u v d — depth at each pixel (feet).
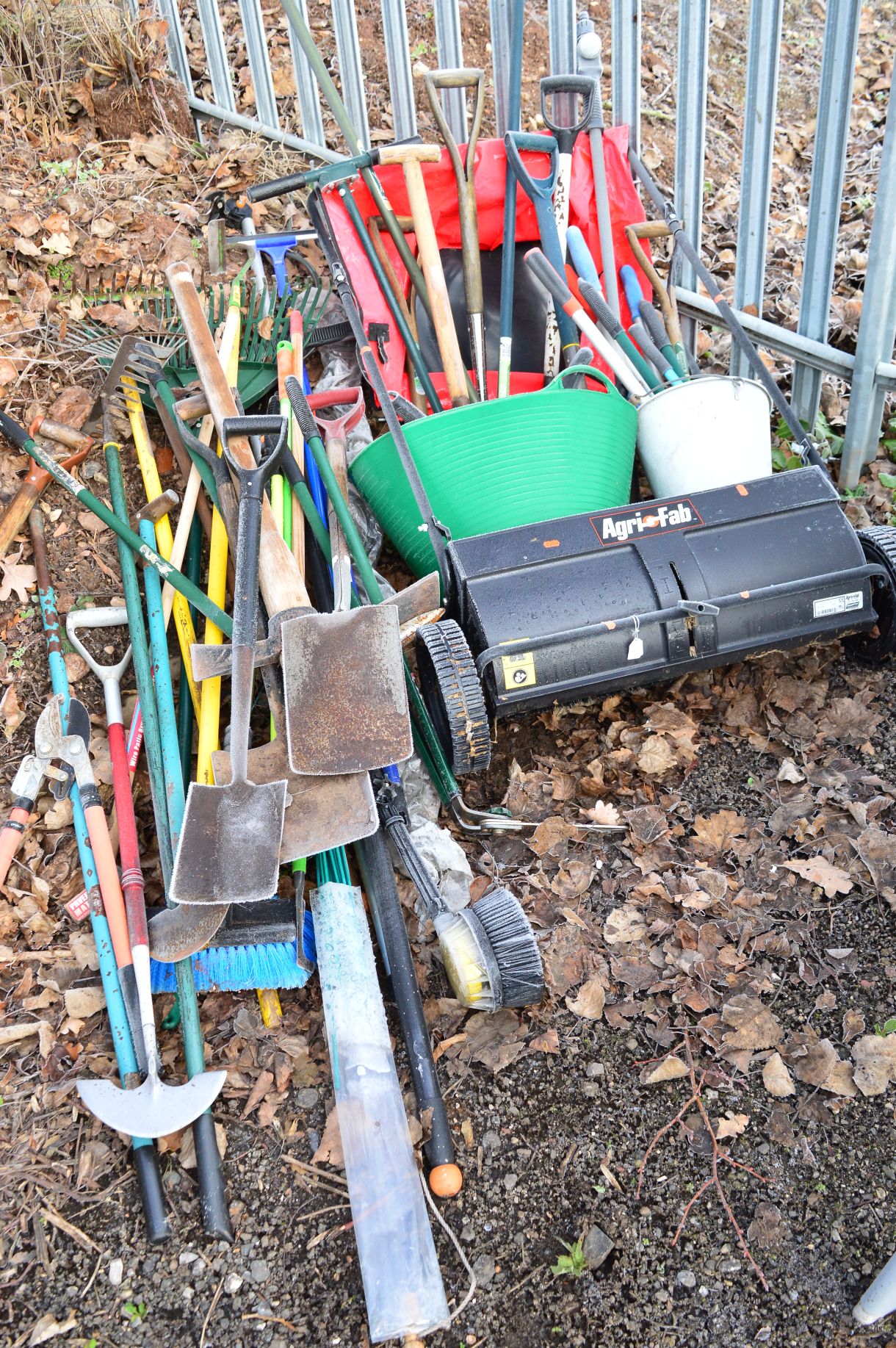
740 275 10.90
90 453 9.55
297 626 7.31
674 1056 6.97
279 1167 6.56
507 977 6.73
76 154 11.84
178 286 8.40
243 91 13.48
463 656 7.78
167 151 12.34
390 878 7.27
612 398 8.82
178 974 6.85
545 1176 6.48
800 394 10.95
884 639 8.85
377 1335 5.62
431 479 8.73
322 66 9.96
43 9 12.07
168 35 12.98
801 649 9.48
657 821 8.27
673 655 8.06
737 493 8.38
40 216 10.91
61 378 9.93
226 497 8.03
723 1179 6.39
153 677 8.10
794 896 7.81
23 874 7.65
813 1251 6.08
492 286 10.77
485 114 13.08
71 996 7.13
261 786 6.95
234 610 7.39
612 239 10.64
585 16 10.29
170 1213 6.32
